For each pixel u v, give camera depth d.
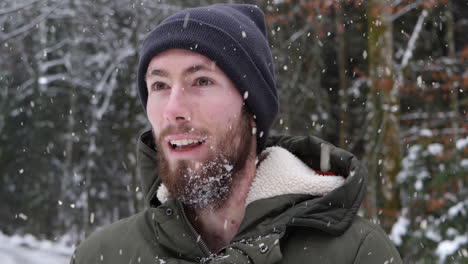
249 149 1.33
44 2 9.77
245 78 1.33
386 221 6.83
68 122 12.16
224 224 1.31
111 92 10.45
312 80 11.01
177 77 1.28
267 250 1.15
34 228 12.97
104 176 12.47
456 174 5.40
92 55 11.36
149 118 1.34
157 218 1.33
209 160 1.24
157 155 1.48
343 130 10.34
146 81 1.41
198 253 1.29
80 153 12.58
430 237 5.27
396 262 1.24
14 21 10.41
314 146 1.46
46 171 12.72
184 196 1.26
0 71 11.66
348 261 1.18
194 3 10.10
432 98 8.88
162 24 1.35
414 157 5.95
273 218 1.24
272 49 10.14
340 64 10.57
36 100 11.84
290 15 8.57
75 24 10.94
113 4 10.08
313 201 1.23
